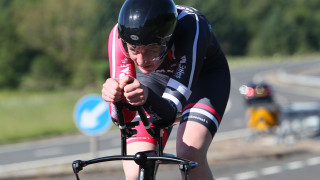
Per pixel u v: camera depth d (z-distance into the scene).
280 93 49.88
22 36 107.94
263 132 21.17
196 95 5.10
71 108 42.12
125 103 3.89
